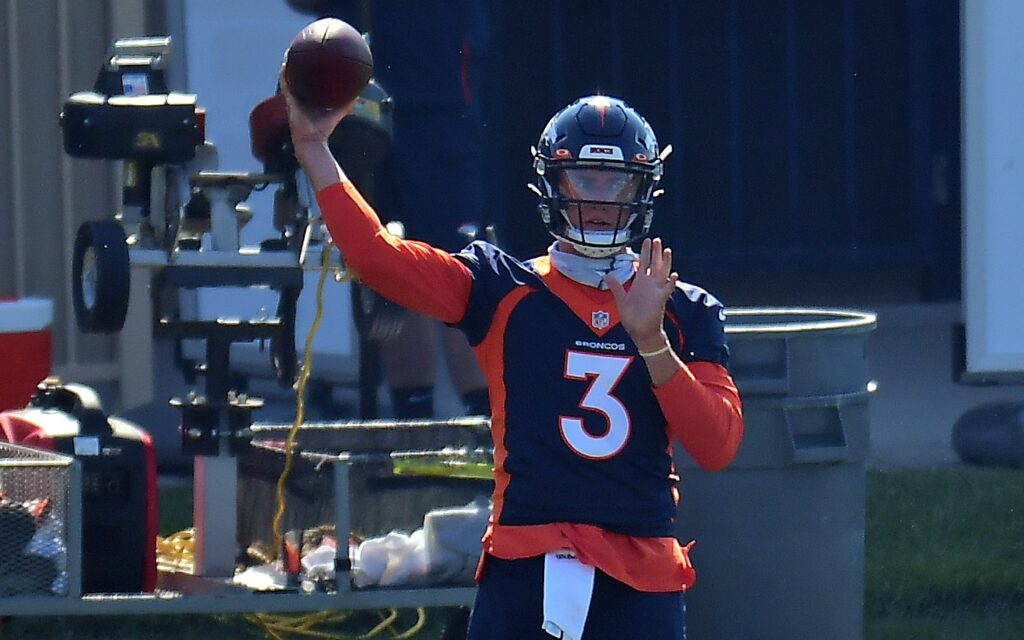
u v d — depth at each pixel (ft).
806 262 169.89
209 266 58.95
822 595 62.13
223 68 109.60
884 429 114.93
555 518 42.68
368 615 73.82
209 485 62.80
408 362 84.43
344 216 42.65
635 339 41.11
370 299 64.90
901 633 69.00
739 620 61.21
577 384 43.06
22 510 57.77
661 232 176.24
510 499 43.11
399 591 59.11
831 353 61.62
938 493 93.91
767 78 176.04
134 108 57.16
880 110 175.22
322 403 104.99
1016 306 115.65
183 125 57.36
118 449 61.41
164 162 58.23
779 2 175.01
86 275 58.18
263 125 58.23
